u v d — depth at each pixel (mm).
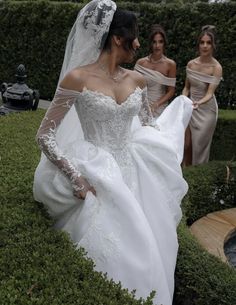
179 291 3504
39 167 3115
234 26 9492
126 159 3199
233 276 3471
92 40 3014
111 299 2334
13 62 13641
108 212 2896
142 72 6320
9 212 3121
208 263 3611
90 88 2938
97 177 2916
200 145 6492
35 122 6816
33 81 13398
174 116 4207
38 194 3148
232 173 5961
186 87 6547
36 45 13070
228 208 5832
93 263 2664
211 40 6191
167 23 10383
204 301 3334
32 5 12852
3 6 13367
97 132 3088
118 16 2959
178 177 3365
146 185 3225
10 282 2314
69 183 2982
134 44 3023
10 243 2721
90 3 2998
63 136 3229
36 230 2883
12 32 13406
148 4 10688
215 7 9695
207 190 5668
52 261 2562
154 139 3359
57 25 12570
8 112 8203
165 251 3221
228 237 4758
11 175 3916
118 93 3041
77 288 2369
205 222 4984
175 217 3406
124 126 3137
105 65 3033
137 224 2879
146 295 2826
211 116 6418
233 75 9609
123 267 2816
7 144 5141
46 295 2238
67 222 3088
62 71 3275
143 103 3521
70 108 3062
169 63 6266
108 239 2836
